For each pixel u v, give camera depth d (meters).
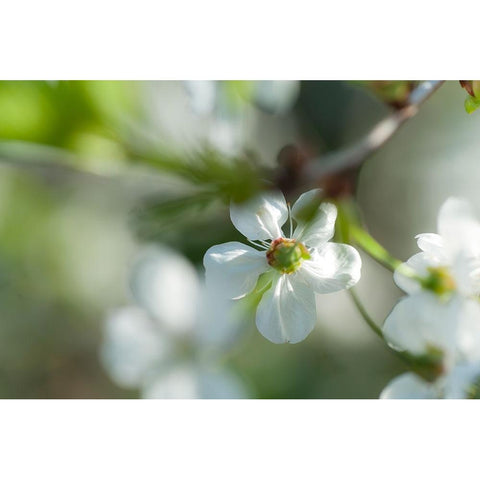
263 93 0.26
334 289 0.21
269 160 0.29
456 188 0.33
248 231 0.21
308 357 0.31
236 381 0.25
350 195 0.22
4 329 0.34
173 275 0.26
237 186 0.20
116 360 0.25
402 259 0.33
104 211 0.35
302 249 0.21
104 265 0.35
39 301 0.35
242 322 0.25
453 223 0.22
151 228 0.20
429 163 0.33
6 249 0.35
